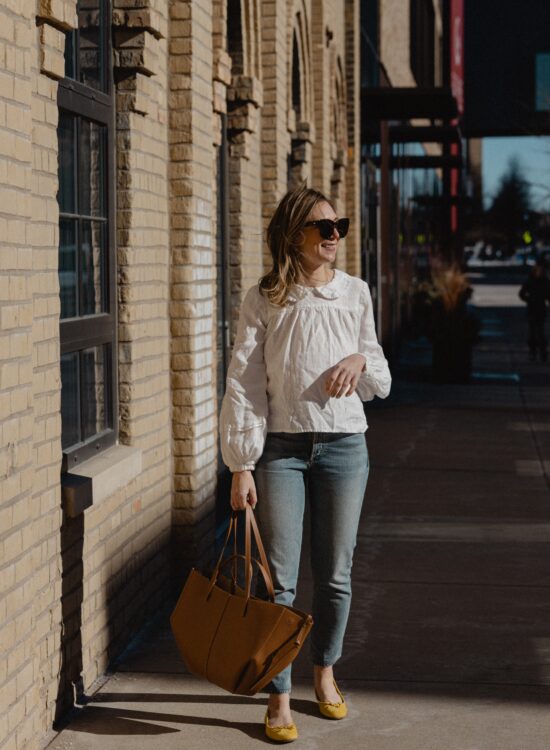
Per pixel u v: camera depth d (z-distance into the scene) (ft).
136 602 18.75
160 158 19.95
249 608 13.55
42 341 13.88
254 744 14.44
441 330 59.31
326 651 15.05
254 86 28.09
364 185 60.70
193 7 20.43
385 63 71.46
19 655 12.59
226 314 28.02
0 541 11.89
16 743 12.56
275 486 14.17
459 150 100.73
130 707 15.64
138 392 18.69
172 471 20.97
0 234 11.75
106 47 17.75
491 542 25.18
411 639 18.57
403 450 37.93
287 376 14.05
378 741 14.55
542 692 16.28
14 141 12.13
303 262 14.20
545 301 72.95
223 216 27.76
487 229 365.61
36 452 13.66
